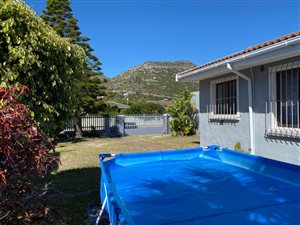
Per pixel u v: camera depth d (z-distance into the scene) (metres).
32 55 3.70
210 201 4.08
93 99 18.05
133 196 4.35
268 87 6.96
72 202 4.83
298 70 6.20
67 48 4.39
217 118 9.36
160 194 4.45
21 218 2.56
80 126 17.72
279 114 6.84
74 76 4.88
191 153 7.37
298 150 6.13
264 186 4.87
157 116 21.64
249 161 6.23
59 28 17.17
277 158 6.74
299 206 3.83
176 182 5.16
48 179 6.37
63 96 4.38
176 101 16.75
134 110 30.53
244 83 8.00
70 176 6.69
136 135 19.47
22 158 2.43
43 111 3.98
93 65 18.22
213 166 6.56
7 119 2.23
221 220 3.38
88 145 13.30
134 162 6.64
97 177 6.59
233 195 4.37
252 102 7.59
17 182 2.59
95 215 4.28
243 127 8.06
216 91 9.70
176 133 16.73
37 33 3.85
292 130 6.27
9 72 3.54
